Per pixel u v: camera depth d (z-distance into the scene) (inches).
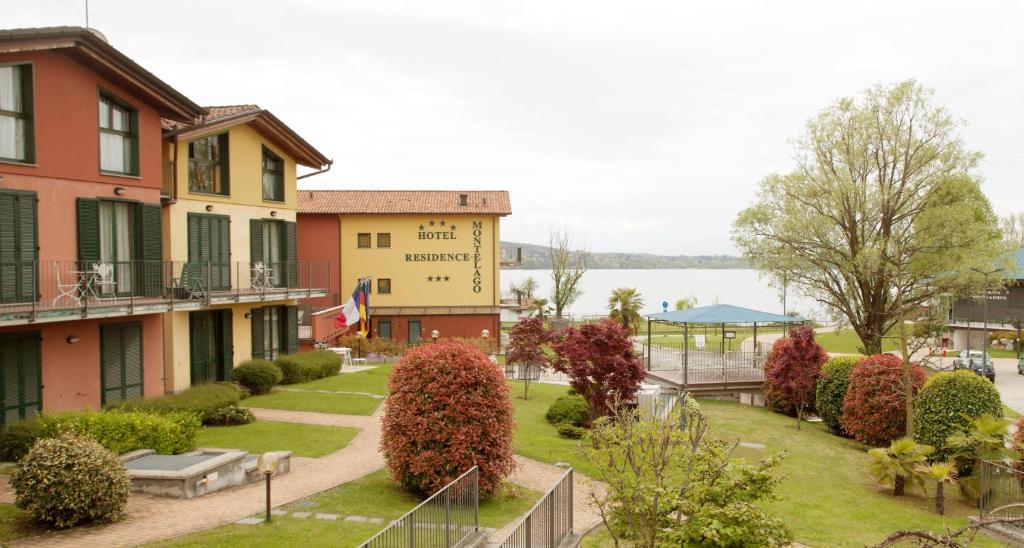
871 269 1072.2
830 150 1168.8
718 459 330.6
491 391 510.6
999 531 494.9
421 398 495.2
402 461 487.2
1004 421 610.2
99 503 390.9
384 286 1551.4
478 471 474.6
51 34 549.0
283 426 684.7
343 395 869.2
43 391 570.6
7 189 538.0
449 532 377.7
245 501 454.9
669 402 843.4
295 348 1053.8
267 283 941.2
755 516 295.6
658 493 310.7
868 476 679.7
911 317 1128.2
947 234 1046.4
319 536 389.4
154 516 414.9
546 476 591.2
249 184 933.8
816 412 930.1
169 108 706.2
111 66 616.7
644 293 5108.3
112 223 655.1
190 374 809.5
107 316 599.2
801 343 888.3
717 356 1222.9
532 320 960.9
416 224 1551.4
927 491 629.0
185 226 806.5
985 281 1076.5
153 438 517.7
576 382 722.8
